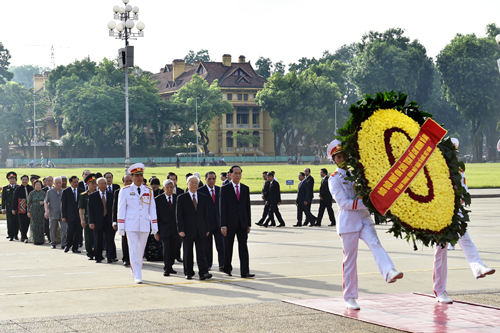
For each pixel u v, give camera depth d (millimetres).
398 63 91250
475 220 20547
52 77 99875
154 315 7320
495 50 89562
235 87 106438
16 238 17469
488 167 75688
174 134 110312
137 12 26797
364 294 8656
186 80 109688
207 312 7469
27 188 17062
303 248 14305
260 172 63188
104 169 80938
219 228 11633
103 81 94875
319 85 100438
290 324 6766
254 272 11000
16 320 7125
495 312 7262
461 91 89500
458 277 10055
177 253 12586
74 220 14289
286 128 103938
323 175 20094
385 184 6891
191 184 10406
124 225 10258
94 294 8977
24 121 97875
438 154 7215
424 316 7074
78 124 94000
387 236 16344
